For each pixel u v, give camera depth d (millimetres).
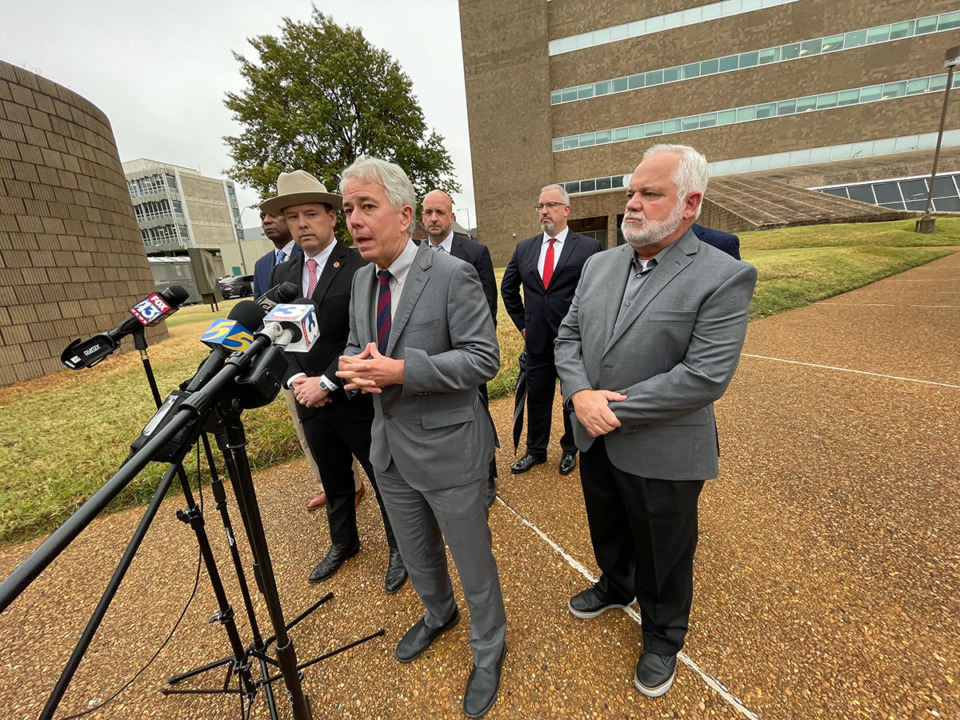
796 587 1861
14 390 5234
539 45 24516
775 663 1550
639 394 1301
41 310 5934
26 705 1635
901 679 1466
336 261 2002
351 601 1992
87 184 6766
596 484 1598
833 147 23109
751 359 4891
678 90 24297
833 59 22188
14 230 5688
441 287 1367
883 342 4992
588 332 1510
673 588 1444
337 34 19203
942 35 20703
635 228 1317
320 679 1635
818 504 2381
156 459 884
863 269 9117
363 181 1284
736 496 2506
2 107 5617
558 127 26219
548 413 2922
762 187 21141
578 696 1500
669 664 1484
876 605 1747
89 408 4410
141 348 1411
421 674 1624
